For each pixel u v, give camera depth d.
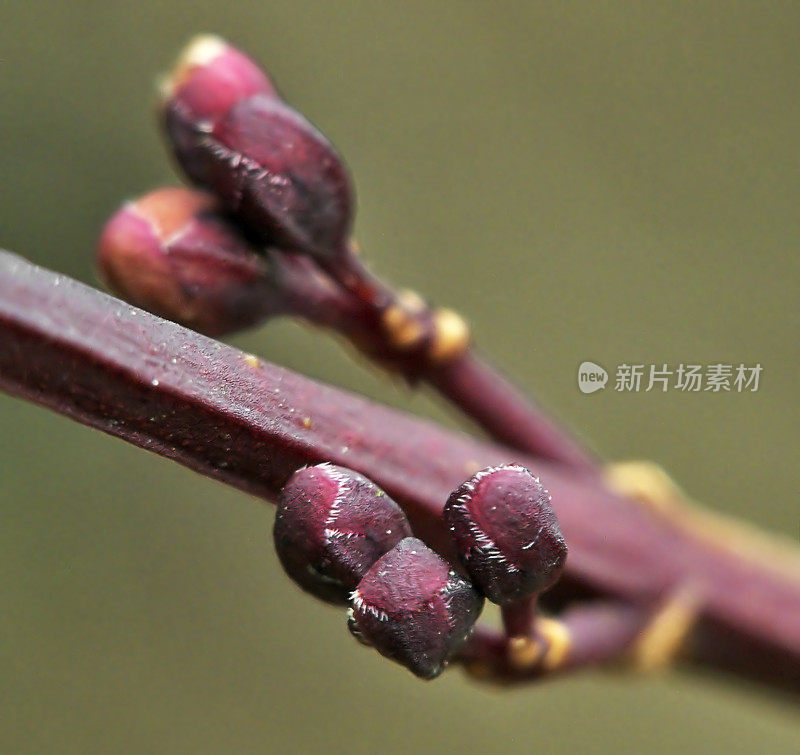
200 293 0.11
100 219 0.15
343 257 0.11
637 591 0.12
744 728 0.15
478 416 0.12
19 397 0.10
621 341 0.15
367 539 0.10
